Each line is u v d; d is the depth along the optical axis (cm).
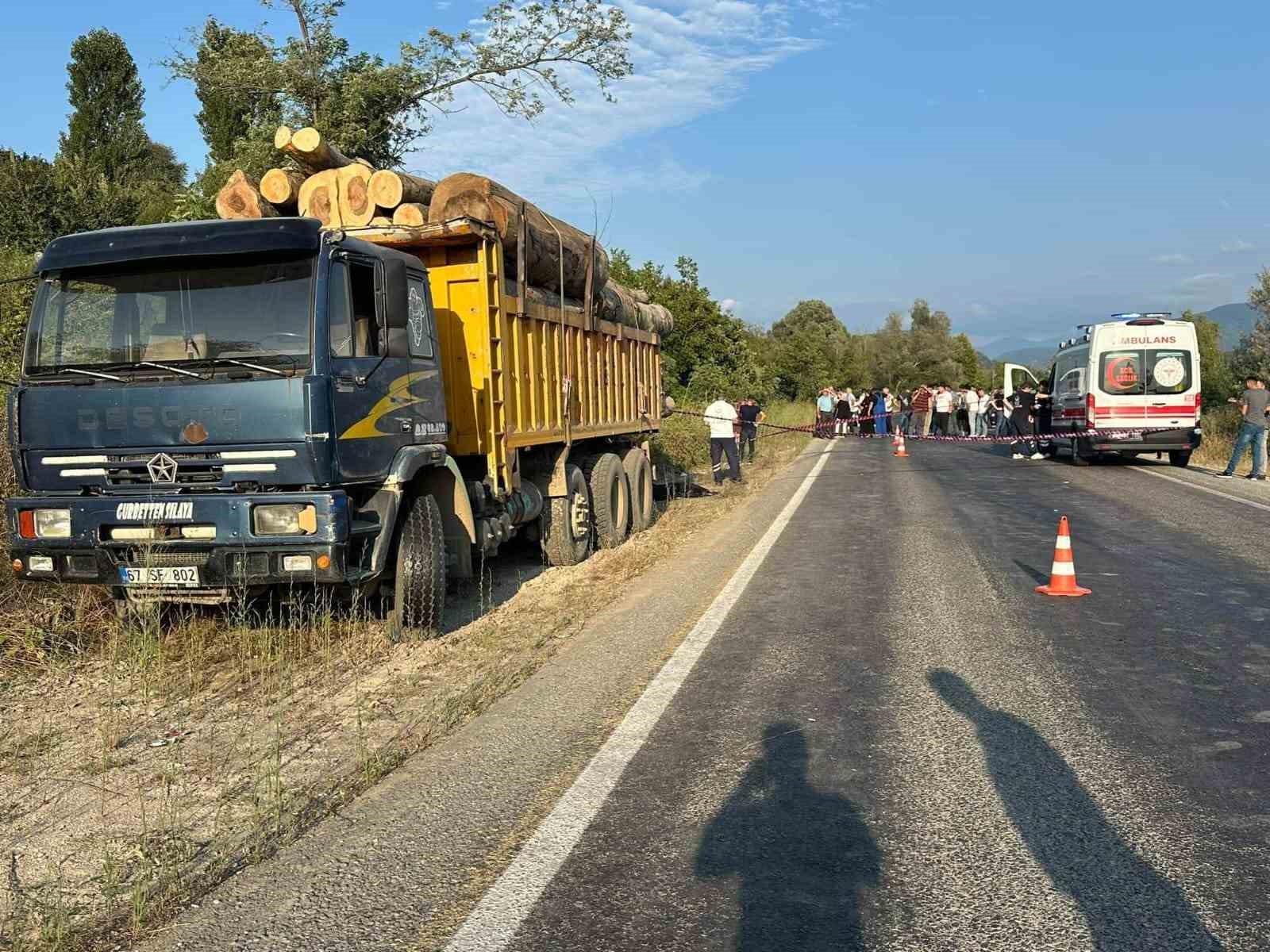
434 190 867
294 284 642
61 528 645
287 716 571
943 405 3762
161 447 635
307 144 826
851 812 420
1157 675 609
